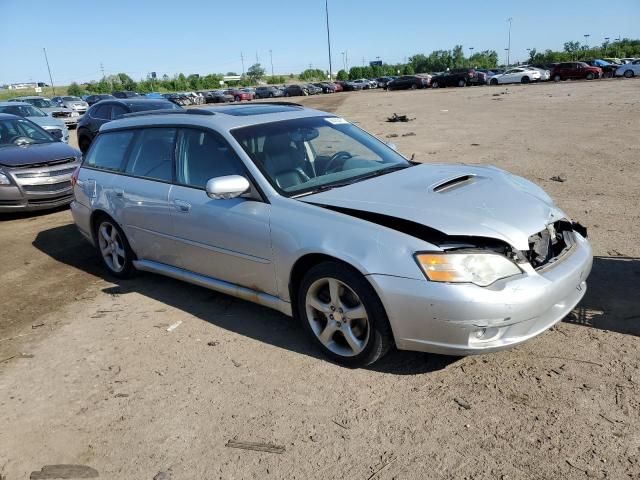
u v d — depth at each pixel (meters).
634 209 6.59
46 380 3.79
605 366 3.41
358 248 3.35
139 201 4.94
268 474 2.76
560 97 26.00
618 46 85.50
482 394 3.24
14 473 2.91
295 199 3.84
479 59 111.94
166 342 4.19
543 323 3.32
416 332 3.24
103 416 3.33
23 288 5.61
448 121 18.47
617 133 12.84
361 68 110.06
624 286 4.48
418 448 2.85
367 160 4.57
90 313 4.85
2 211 8.50
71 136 22.09
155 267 5.09
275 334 4.19
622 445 2.75
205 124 4.50
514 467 2.67
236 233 4.05
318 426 3.08
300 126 4.63
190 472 2.82
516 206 3.58
